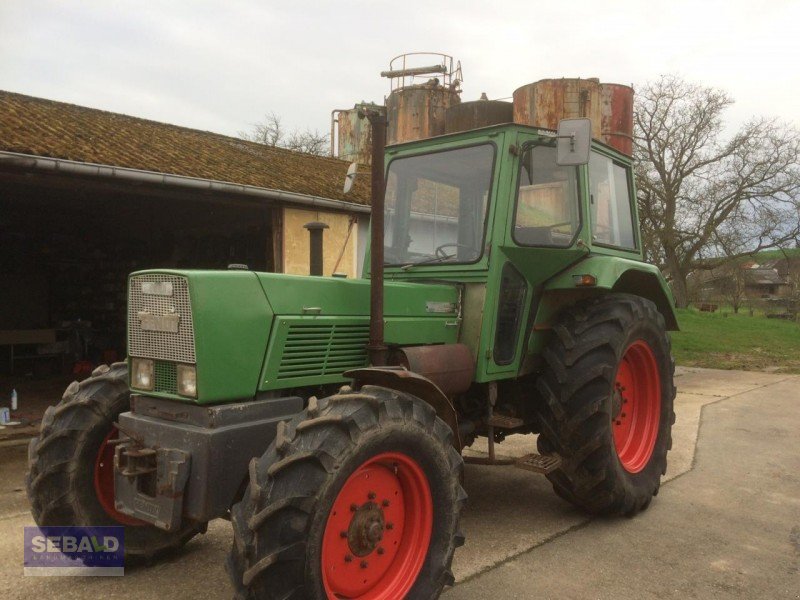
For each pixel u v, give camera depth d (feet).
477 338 11.58
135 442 8.84
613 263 12.83
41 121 25.40
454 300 11.76
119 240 38.32
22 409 24.44
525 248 11.80
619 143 23.21
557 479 12.51
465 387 11.42
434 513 8.75
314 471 7.35
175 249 36.58
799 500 14.25
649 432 14.07
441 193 12.43
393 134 30.14
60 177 21.40
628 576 10.27
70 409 10.30
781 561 10.92
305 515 7.16
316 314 9.70
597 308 12.80
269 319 9.10
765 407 26.27
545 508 13.56
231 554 7.52
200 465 8.16
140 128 30.78
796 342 59.47
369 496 8.24
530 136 12.02
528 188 12.10
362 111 9.62
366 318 10.44
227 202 25.81
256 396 9.04
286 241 27.48
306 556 7.14
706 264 90.38
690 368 41.91
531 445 19.30
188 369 8.48
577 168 12.83
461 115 19.20
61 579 10.16
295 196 26.30
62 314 39.22
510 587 9.82
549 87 22.00
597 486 12.19
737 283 117.08
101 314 39.09
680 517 13.09
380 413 8.07
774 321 81.46
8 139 20.57
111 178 21.53
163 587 9.90
